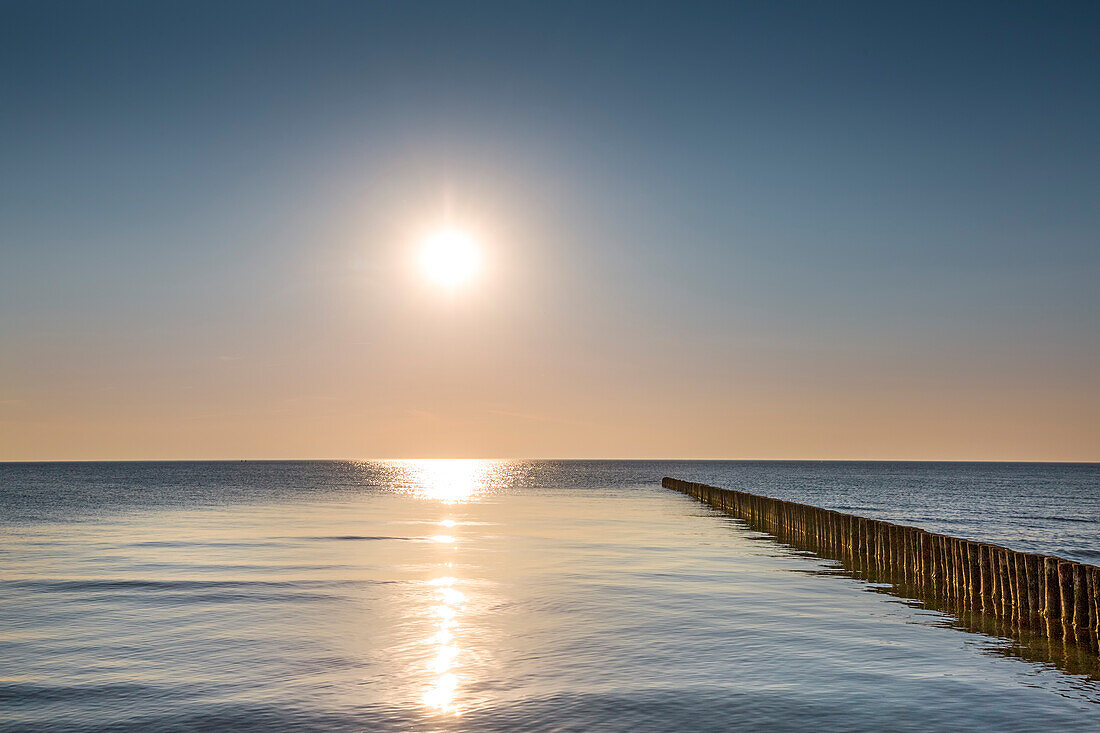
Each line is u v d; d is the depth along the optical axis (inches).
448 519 1669.5
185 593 737.0
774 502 1398.9
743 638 565.6
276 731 380.2
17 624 606.2
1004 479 5620.1
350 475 5821.9
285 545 1144.8
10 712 407.2
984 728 388.5
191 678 462.9
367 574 855.1
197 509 2003.0
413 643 546.0
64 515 1777.8
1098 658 520.4
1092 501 2930.6
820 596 746.2
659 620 623.2
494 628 592.4
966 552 712.4
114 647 535.2
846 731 383.2
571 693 436.8
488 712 406.3
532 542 1198.9
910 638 574.6
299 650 526.6
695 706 416.8
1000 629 609.6
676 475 6053.2
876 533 938.1
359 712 405.7
